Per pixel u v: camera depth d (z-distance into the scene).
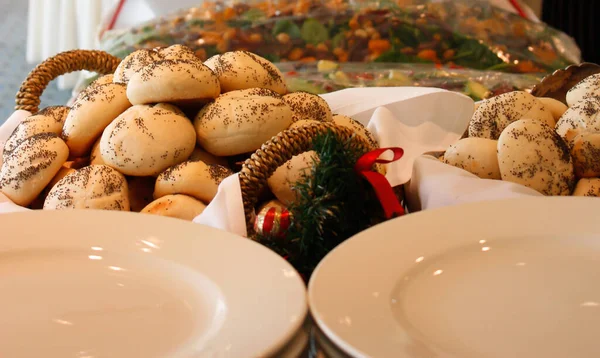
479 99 1.56
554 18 2.49
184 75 0.88
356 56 1.91
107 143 0.89
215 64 0.96
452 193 0.85
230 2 1.99
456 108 1.03
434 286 0.64
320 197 0.74
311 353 0.60
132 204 0.92
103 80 1.00
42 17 3.02
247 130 0.88
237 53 0.97
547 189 0.87
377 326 0.58
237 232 0.78
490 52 1.93
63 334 0.62
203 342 0.60
